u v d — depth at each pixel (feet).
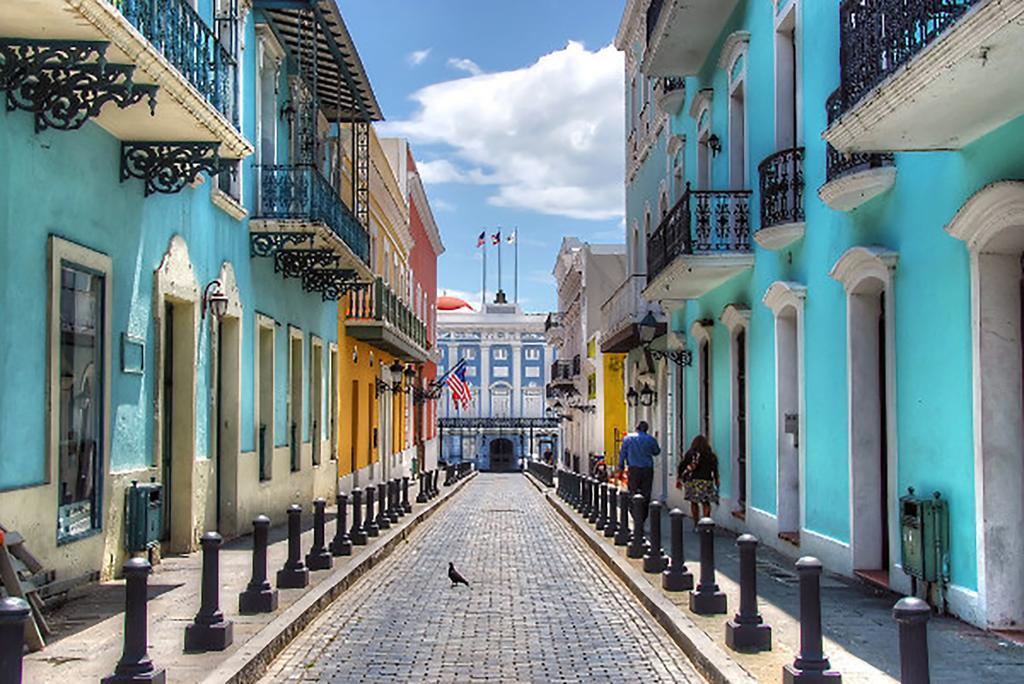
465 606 35.37
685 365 68.80
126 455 37.06
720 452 58.54
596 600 36.76
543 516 79.00
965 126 26.17
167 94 31.35
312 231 53.88
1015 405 27.12
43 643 24.95
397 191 113.09
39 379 29.68
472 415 249.96
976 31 20.59
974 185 27.58
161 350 40.06
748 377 51.62
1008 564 26.99
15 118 28.17
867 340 36.42
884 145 28.02
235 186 50.70
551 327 201.46
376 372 106.32
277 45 56.80
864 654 24.85
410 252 135.54
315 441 72.38
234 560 42.09
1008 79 22.67
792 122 45.24
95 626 27.66
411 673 25.34
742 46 50.72
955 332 28.71
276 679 24.66
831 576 37.45
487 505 92.84
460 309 269.23
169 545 43.78
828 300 39.22
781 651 25.07
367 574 43.32
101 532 34.50
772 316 47.03
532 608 34.96
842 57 30.27
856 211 36.37
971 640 25.99
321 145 68.08
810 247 41.52
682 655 27.27
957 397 28.66
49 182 30.37
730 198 51.19
